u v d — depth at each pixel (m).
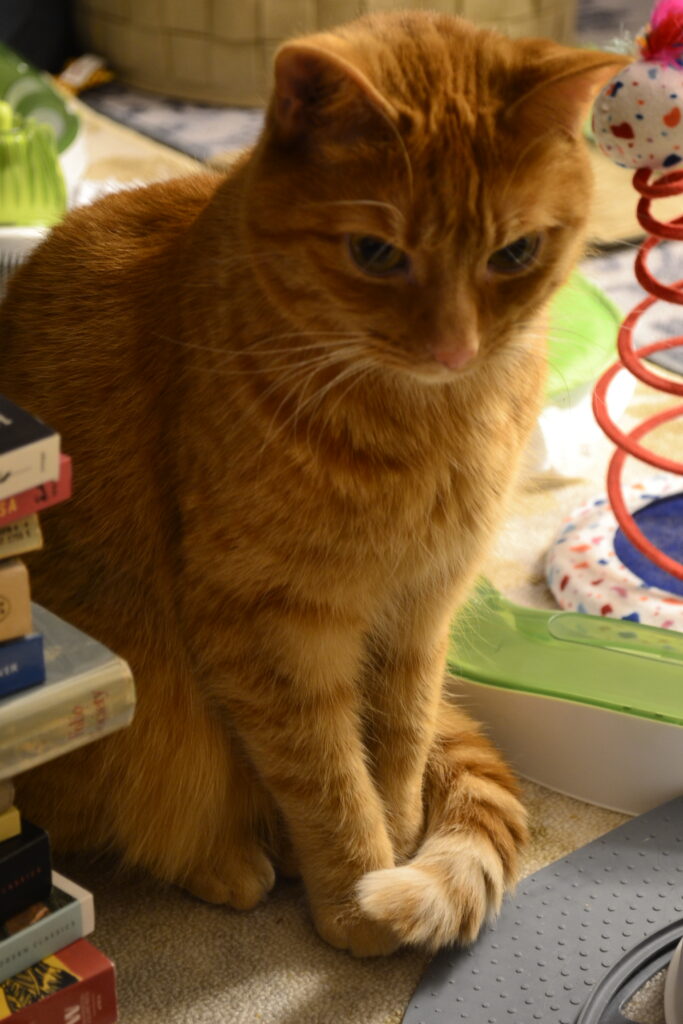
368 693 1.44
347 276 1.07
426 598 1.36
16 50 3.46
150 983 1.34
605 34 3.47
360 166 1.02
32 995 1.11
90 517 1.34
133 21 3.40
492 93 1.05
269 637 1.26
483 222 1.04
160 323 1.28
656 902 1.43
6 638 1.02
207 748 1.40
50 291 1.39
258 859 1.46
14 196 2.19
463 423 1.21
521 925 1.40
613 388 2.17
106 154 3.04
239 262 1.16
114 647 1.36
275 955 1.38
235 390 1.17
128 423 1.31
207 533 1.23
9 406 1.01
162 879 1.47
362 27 1.13
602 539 1.89
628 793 1.58
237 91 3.37
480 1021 1.29
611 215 2.76
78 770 1.38
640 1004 1.31
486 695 1.62
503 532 1.70
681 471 1.62
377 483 1.18
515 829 1.44
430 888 1.32
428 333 1.05
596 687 1.56
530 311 1.15
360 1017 1.31
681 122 1.36
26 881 1.13
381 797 1.46
